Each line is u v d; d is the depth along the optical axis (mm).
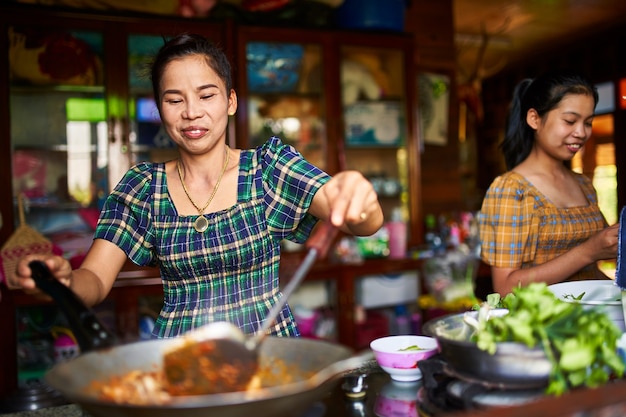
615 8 4961
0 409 2699
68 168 3223
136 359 909
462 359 900
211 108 1304
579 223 1744
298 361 914
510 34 5680
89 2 3361
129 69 3229
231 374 795
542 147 1768
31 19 3045
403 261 3736
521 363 854
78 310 927
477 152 7332
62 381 771
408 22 4309
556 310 892
